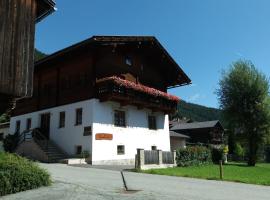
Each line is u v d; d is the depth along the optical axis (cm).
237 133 4175
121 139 2834
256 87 3997
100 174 1805
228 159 5438
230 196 1261
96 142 2620
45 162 2608
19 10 1448
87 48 2717
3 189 1078
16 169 1140
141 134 3044
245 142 4184
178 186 1471
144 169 2305
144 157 2392
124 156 2833
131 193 1179
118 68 2909
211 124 6272
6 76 1355
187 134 6397
